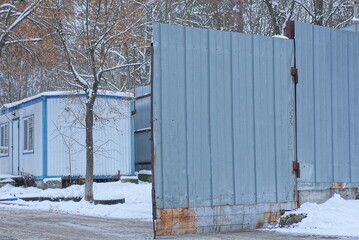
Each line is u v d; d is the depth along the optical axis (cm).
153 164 1045
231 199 1130
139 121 2928
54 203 1939
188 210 1076
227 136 1141
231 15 3475
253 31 3719
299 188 1230
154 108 1056
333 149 1296
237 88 1165
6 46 2788
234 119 1154
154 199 1040
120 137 2567
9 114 2956
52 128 2478
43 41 2450
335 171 1294
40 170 2486
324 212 1195
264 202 1175
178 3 3694
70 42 2475
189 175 1084
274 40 1228
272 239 983
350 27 1673
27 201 2031
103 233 1148
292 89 1245
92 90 2030
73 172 2470
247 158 1163
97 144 2495
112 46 2392
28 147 2667
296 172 1230
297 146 1236
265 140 1193
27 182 2591
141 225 1342
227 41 1161
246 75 1180
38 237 1062
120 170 2561
